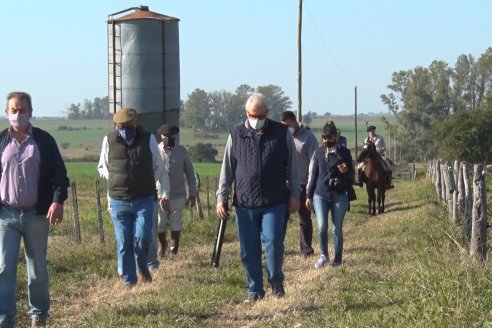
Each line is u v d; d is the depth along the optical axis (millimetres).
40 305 8797
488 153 63781
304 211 14266
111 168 11227
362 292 9852
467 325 7039
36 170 8383
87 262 14094
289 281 11242
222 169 9742
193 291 10430
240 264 13344
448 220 16531
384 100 125375
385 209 25297
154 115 26328
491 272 8547
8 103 8344
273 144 9438
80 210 25781
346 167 12602
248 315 8977
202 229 18688
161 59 26328
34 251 8562
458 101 123750
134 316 8867
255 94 9484
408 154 123750
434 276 8430
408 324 7309
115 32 26312
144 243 11266
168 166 14453
